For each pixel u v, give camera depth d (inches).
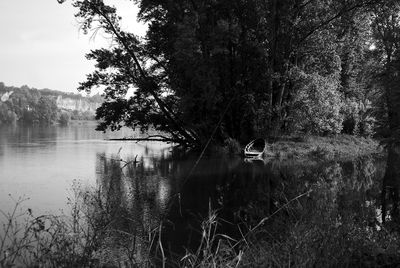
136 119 1510.8
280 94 1435.8
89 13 1444.4
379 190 573.6
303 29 1391.5
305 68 1498.5
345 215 359.3
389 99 456.8
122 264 269.7
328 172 875.4
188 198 623.8
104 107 1529.3
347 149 1446.9
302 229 292.8
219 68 1374.3
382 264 283.9
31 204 565.0
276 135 1405.0
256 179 819.4
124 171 916.6
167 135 1758.1
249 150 1258.0
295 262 250.8
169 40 1448.1
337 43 1477.6
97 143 1776.6
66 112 6865.2
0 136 2236.7
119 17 1467.8
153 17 1530.5
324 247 274.1
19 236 354.3
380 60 551.2
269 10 1358.3
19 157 1157.7
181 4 1365.7
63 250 234.5
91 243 247.8
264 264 255.9
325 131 1641.2
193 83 1338.6
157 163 1075.3
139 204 553.6
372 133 492.1
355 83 1724.9
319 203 401.4
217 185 744.3
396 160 516.7
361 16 1444.4
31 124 5241.1
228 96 1389.0
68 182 742.5
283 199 501.7
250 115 1427.2
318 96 1427.2
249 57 1385.3
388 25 613.0
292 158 1206.9
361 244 311.6
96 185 701.3
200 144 1427.2
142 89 1469.0
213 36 1259.2
